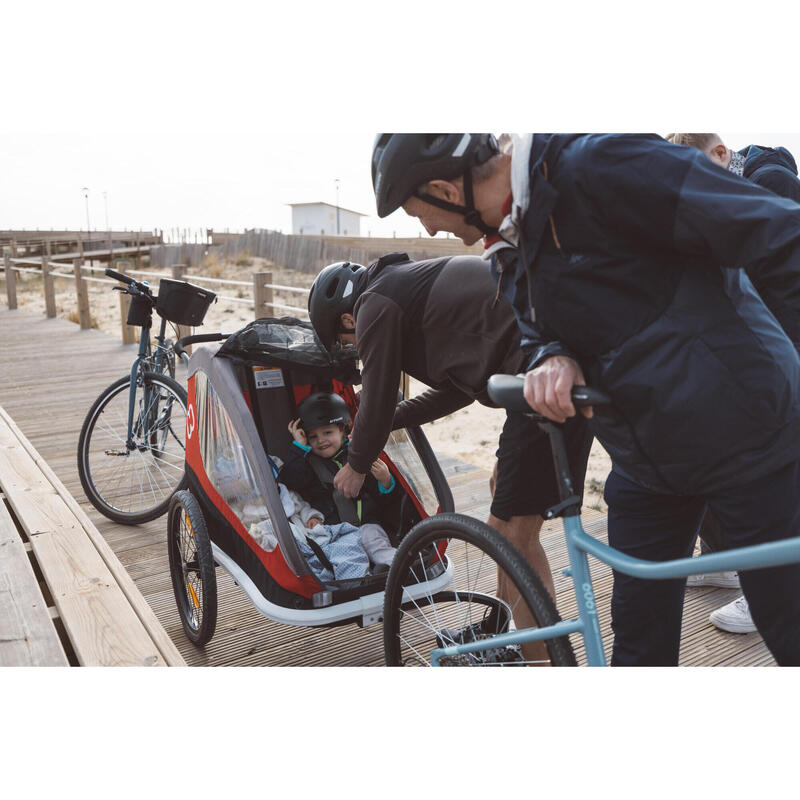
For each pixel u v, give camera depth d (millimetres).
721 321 1405
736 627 2730
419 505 2689
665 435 1452
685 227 1344
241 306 15695
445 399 2609
